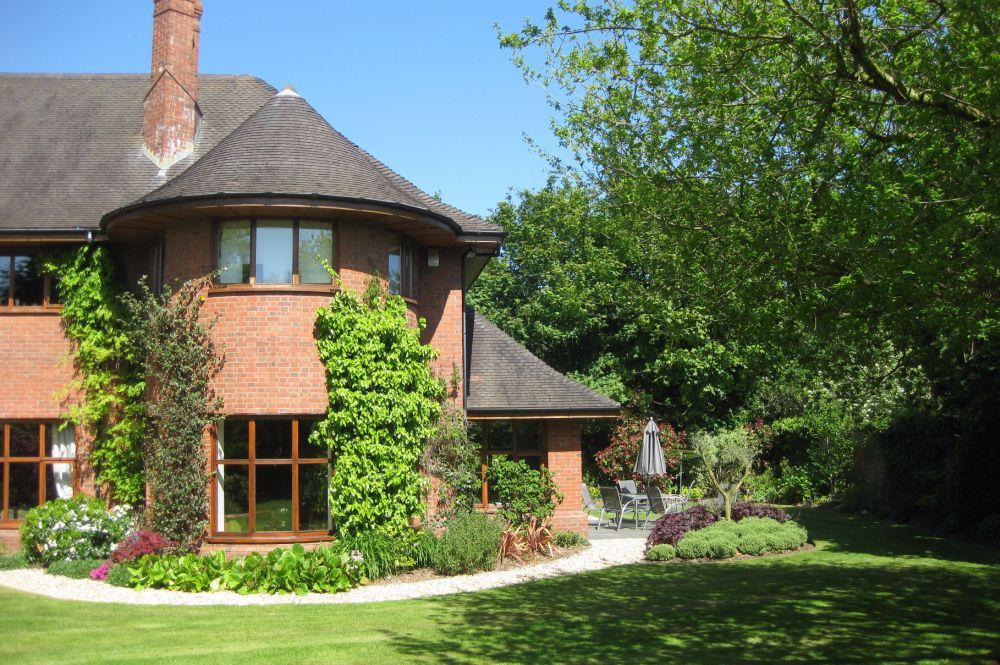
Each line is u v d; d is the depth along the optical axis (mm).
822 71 8891
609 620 11156
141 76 22141
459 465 17125
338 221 15367
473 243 17875
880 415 24219
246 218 15117
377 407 15125
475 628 10648
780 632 10312
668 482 28750
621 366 33812
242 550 14727
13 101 21094
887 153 9562
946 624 10711
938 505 20859
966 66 8281
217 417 14852
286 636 10062
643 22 9875
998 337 11570
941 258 8758
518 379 19047
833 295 9805
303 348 14914
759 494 28359
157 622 10828
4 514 17297
